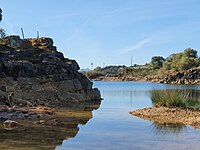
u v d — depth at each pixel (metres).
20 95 34.97
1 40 51.31
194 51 179.75
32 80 39.62
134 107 36.09
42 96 37.75
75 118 25.31
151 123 23.31
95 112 30.27
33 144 15.26
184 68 160.38
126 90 79.38
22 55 44.41
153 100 39.44
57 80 42.97
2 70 37.34
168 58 187.75
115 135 18.36
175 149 15.09
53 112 27.98
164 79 152.00
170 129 20.72
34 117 23.67
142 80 187.25
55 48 55.41
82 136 17.77
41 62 43.38
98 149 14.80
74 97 42.44
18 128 19.25
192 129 20.83
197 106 33.78
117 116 27.31
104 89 84.75
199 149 15.16
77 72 49.09
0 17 63.34
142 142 16.55
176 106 33.12
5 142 15.45
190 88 84.44
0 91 33.03
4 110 25.19
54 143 15.69
